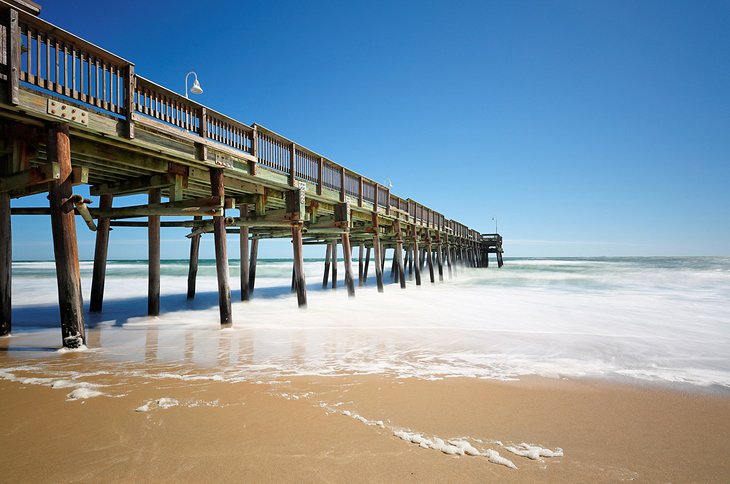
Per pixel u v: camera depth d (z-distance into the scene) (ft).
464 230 111.86
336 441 8.65
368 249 79.61
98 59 17.94
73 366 14.88
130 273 99.60
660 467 7.83
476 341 21.01
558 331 24.44
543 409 10.98
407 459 7.91
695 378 14.33
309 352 18.03
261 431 9.09
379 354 17.78
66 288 17.03
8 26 14.65
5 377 13.23
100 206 31.60
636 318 30.42
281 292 53.57
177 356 16.94
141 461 7.61
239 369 14.76
